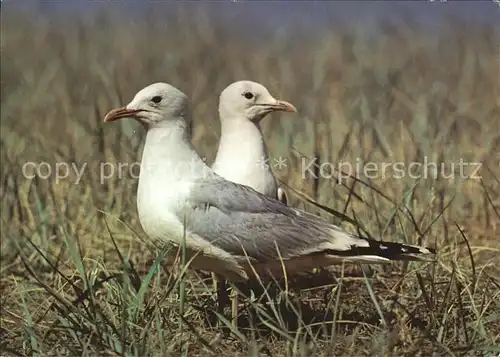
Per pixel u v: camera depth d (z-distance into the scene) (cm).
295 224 1046
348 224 1277
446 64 2125
